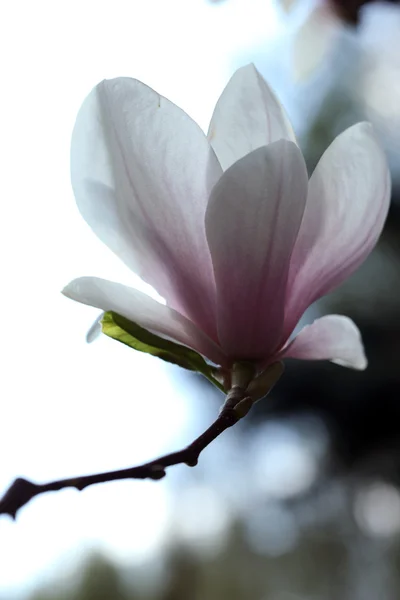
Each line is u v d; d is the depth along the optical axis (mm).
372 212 613
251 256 594
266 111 615
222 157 616
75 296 584
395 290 2168
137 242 607
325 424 2311
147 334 587
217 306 605
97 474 540
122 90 596
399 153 2209
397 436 2240
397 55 1983
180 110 597
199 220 604
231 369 606
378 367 2143
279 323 605
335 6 1188
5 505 519
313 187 610
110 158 601
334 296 2195
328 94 2232
